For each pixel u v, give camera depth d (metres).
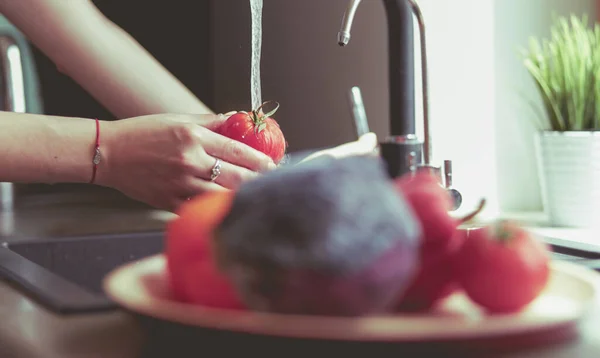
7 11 1.41
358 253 0.56
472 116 1.48
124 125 1.18
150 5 1.67
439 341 0.62
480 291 0.69
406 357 0.61
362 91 1.51
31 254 1.04
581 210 1.30
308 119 1.56
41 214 1.42
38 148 1.17
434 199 0.69
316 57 1.55
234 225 0.58
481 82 1.48
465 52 1.47
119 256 1.05
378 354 0.60
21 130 1.17
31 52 1.69
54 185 1.73
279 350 0.60
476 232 0.71
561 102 1.32
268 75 1.58
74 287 0.85
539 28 1.53
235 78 1.60
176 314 0.61
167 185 1.18
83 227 1.26
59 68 1.42
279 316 0.58
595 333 0.71
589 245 1.04
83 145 1.17
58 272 0.98
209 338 0.62
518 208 1.53
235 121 1.20
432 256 0.69
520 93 1.51
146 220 1.34
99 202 1.60
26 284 0.86
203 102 1.64
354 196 0.57
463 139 1.48
